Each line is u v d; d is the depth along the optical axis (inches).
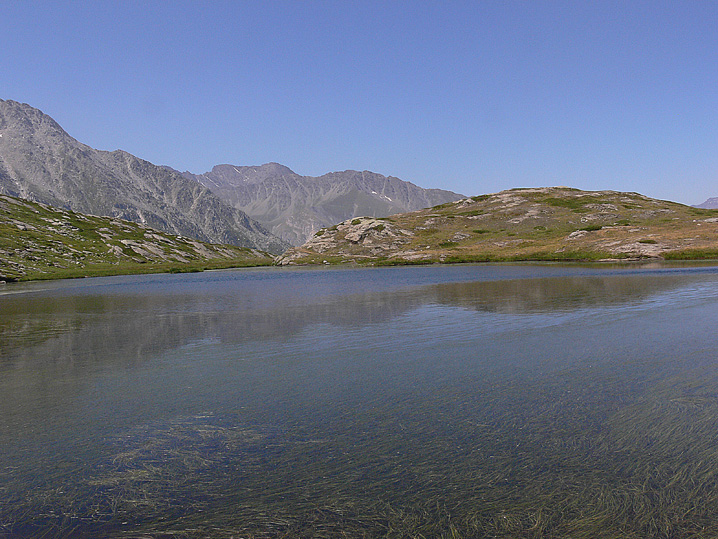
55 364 849.5
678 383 636.1
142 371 786.2
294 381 704.4
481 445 468.8
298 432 514.3
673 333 956.6
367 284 2496.3
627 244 4392.2
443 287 2155.5
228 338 1047.6
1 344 1045.8
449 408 572.1
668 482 391.9
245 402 616.7
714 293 1577.3
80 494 398.9
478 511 358.0
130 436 515.5
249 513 363.6
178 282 3198.8
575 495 376.2
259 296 1999.3
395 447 470.0
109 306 1749.5
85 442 502.3
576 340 922.1
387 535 332.2
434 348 892.6
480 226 6397.6
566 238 5280.5
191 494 394.0
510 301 1540.4
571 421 520.7
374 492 388.8
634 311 1251.2
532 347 875.4
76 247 5797.2
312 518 354.6
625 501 366.3
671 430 488.7
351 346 932.0
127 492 399.5
